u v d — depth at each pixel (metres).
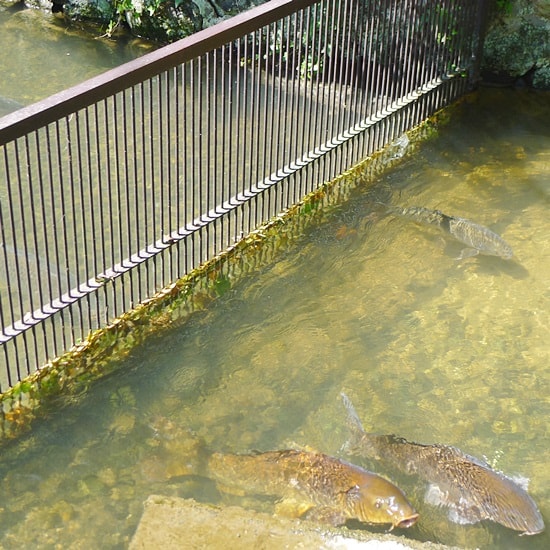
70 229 4.24
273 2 3.89
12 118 3.18
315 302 4.02
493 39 5.47
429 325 3.93
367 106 4.68
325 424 3.51
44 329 3.54
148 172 4.63
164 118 4.98
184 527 3.10
